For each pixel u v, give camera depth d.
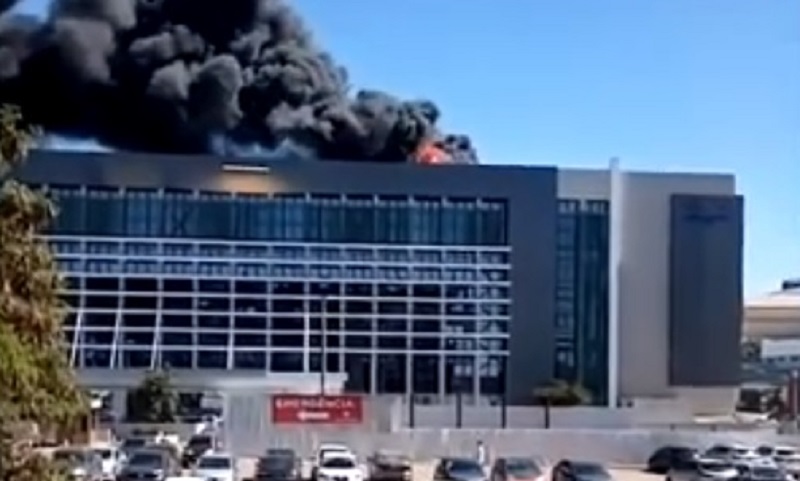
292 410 76.38
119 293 113.62
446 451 76.06
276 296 115.44
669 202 125.12
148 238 115.31
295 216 117.62
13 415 13.16
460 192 119.69
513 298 118.75
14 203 14.39
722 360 124.44
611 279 122.94
